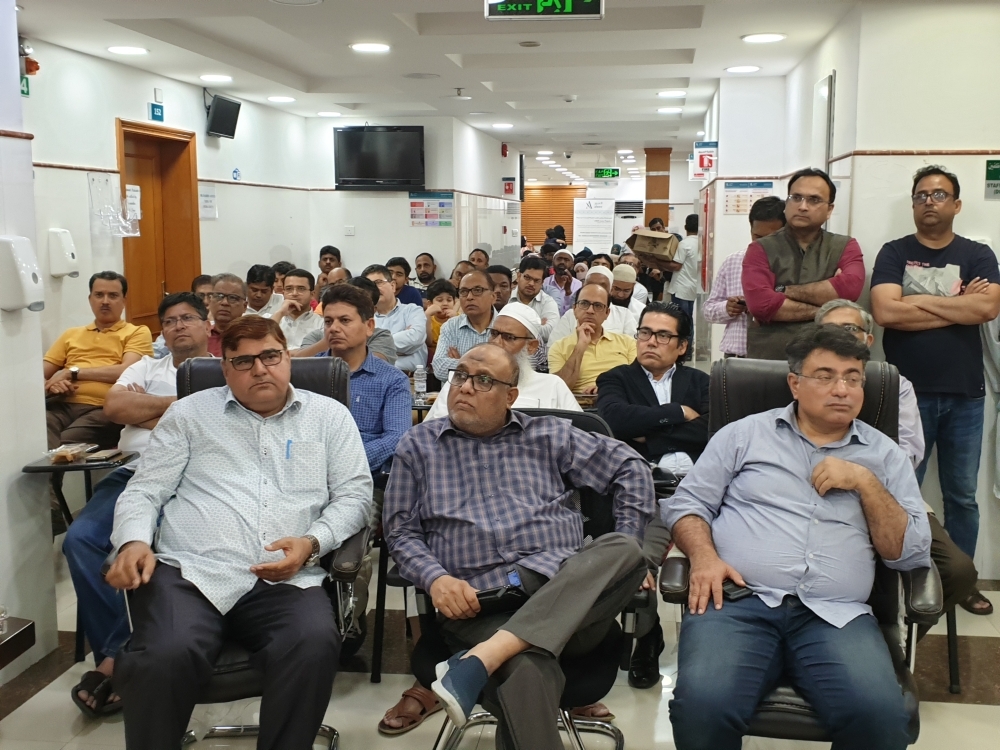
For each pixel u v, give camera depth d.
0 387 2.76
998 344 3.53
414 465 2.37
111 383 4.48
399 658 3.04
